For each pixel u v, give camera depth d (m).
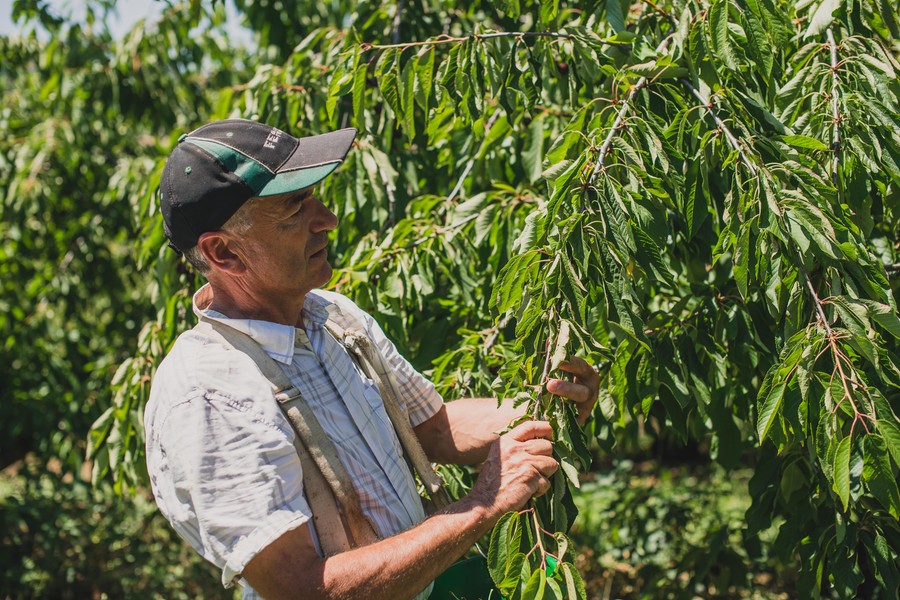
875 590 2.48
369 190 2.62
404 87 2.05
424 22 3.14
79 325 5.47
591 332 1.56
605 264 1.53
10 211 4.99
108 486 5.15
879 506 1.87
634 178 1.58
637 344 1.64
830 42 1.89
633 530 4.10
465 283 2.33
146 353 2.74
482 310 2.40
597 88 2.20
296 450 1.32
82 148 5.18
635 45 1.92
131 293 5.71
